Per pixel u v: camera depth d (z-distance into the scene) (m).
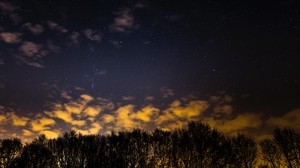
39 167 21.25
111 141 21.44
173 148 22.41
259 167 26.77
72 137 22.38
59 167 21.17
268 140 28.08
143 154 21.62
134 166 20.53
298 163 25.92
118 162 19.45
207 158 22.05
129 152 21.09
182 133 23.12
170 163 22.02
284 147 26.67
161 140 22.72
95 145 21.03
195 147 22.17
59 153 21.61
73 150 21.27
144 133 22.80
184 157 22.06
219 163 22.25
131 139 22.08
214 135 22.84
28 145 22.50
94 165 19.44
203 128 23.02
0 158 22.27
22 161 21.47
